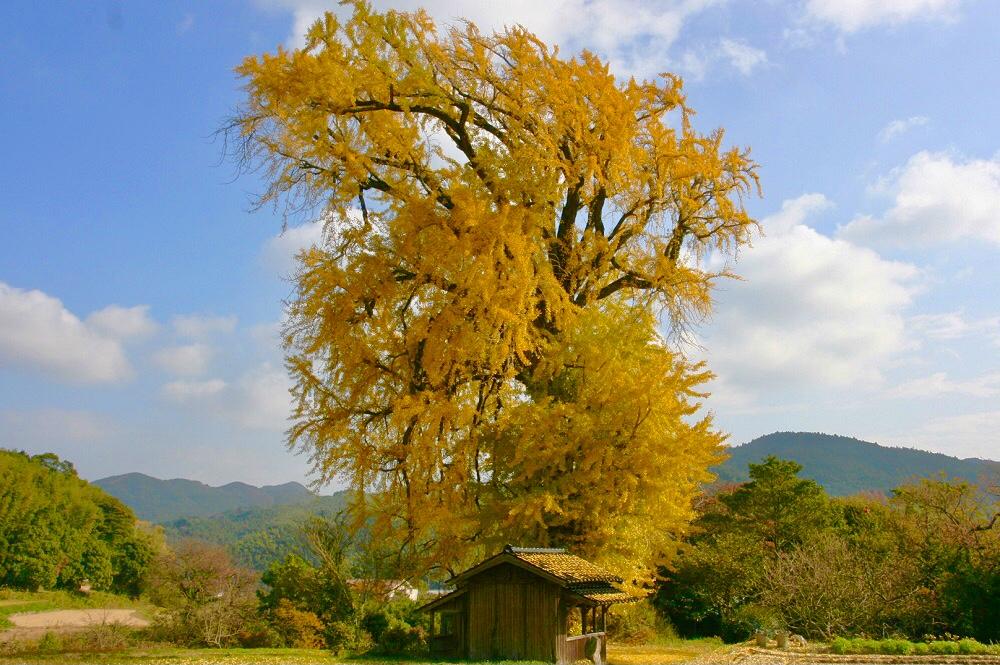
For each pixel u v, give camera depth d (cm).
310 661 1620
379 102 1923
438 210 1845
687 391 1822
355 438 1902
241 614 2672
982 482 2788
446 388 1878
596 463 1745
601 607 1738
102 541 6656
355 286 1911
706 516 3797
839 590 2242
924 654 1809
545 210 1931
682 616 2698
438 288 1892
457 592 1622
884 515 3238
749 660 1739
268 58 1869
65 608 5525
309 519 2844
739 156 2161
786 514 3559
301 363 1956
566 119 1911
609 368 1862
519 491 1850
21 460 6962
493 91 2066
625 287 2248
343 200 2016
